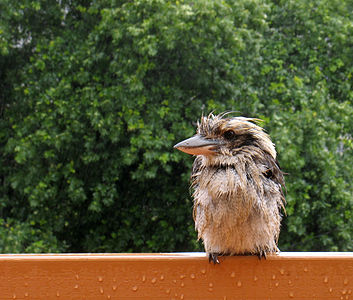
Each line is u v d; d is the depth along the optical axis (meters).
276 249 2.62
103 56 10.36
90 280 2.30
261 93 11.01
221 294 2.33
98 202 10.43
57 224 11.13
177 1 9.29
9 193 11.74
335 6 11.45
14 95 11.07
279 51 11.59
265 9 10.26
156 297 2.32
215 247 2.67
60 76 10.41
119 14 9.79
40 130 10.23
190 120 10.61
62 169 10.64
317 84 10.77
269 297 2.34
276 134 9.45
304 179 10.64
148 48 9.13
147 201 11.81
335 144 10.70
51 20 11.22
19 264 2.28
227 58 10.05
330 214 10.44
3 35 9.98
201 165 2.81
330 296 2.32
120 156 10.70
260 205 2.57
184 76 10.52
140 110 10.21
